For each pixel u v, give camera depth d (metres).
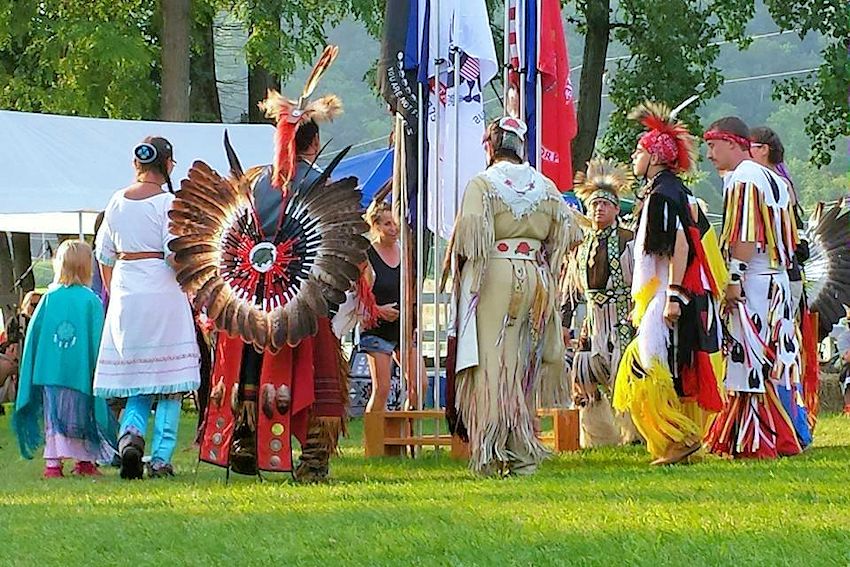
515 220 8.27
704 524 6.10
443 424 12.59
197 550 5.88
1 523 6.85
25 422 9.83
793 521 6.17
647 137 9.29
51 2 24.27
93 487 8.51
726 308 9.55
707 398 9.05
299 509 6.99
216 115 27.64
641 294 9.15
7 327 16.94
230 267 8.39
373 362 10.66
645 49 28.09
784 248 9.67
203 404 9.55
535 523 6.22
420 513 6.65
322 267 8.34
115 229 9.15
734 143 9.81
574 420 10.52
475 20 10.38
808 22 27.84
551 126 10.68
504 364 8.29
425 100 10.37
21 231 21.62
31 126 17.34
